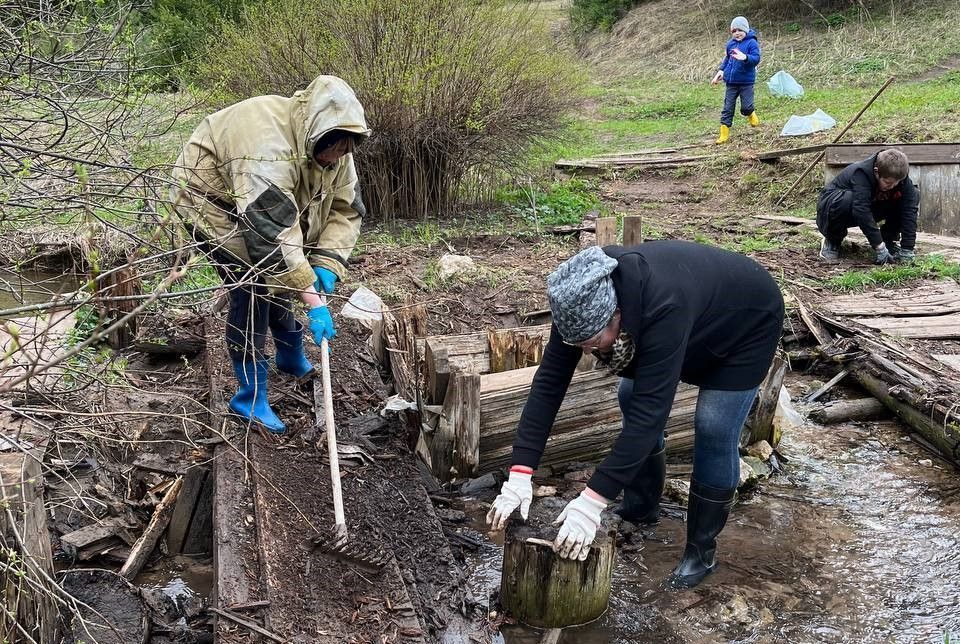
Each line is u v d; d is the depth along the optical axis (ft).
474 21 27.45
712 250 10.23
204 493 12.56
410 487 12.73
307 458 12.80
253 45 26.45
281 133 11.19
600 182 38.96
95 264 7.75
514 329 15.49
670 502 14.14
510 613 10.92
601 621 11.00
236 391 14.29
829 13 64.49
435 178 28.71
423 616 10.18
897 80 51.80
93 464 12.91
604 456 14.90
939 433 15.92
